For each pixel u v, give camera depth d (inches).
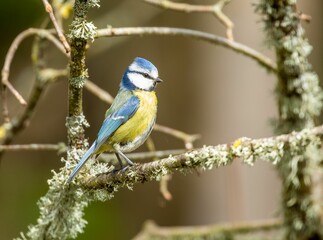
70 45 227.6
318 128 212.4
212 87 549.3
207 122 549.3
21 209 587.8
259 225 363.3
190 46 560.7
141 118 304.8
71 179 234.2
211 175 554.6
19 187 600.7
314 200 309.0
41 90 362.3
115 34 291.9
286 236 319.9
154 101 315.6
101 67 615.8
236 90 541.0
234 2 531.8
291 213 315.6
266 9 296.8
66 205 250.7
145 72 318.0
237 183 443.2
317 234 311.3
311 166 305.4
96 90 366.0
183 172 217.6
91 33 222.7
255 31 527.2
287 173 309.3
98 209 587.8
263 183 520.4
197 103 555.5
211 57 550.6
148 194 599.2
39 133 614.2
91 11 589.3
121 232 586.9
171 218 571.2
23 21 584.7
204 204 554.6
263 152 209.2
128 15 533.3
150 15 543.8
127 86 316.5
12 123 372.8
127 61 607.2
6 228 577.0
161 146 568.7
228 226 369.7
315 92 307.1
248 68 539.5
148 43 590.6
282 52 300.2
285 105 307.9
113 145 300.2
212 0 545.3
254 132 537.0
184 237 377.4
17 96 264.7
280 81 308.2
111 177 235.1
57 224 251.4
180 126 559.8
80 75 233.5
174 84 567.2
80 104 242.2
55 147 335.0
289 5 295.7
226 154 209.6
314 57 585.6
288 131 310.0
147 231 384.5
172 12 560.4
